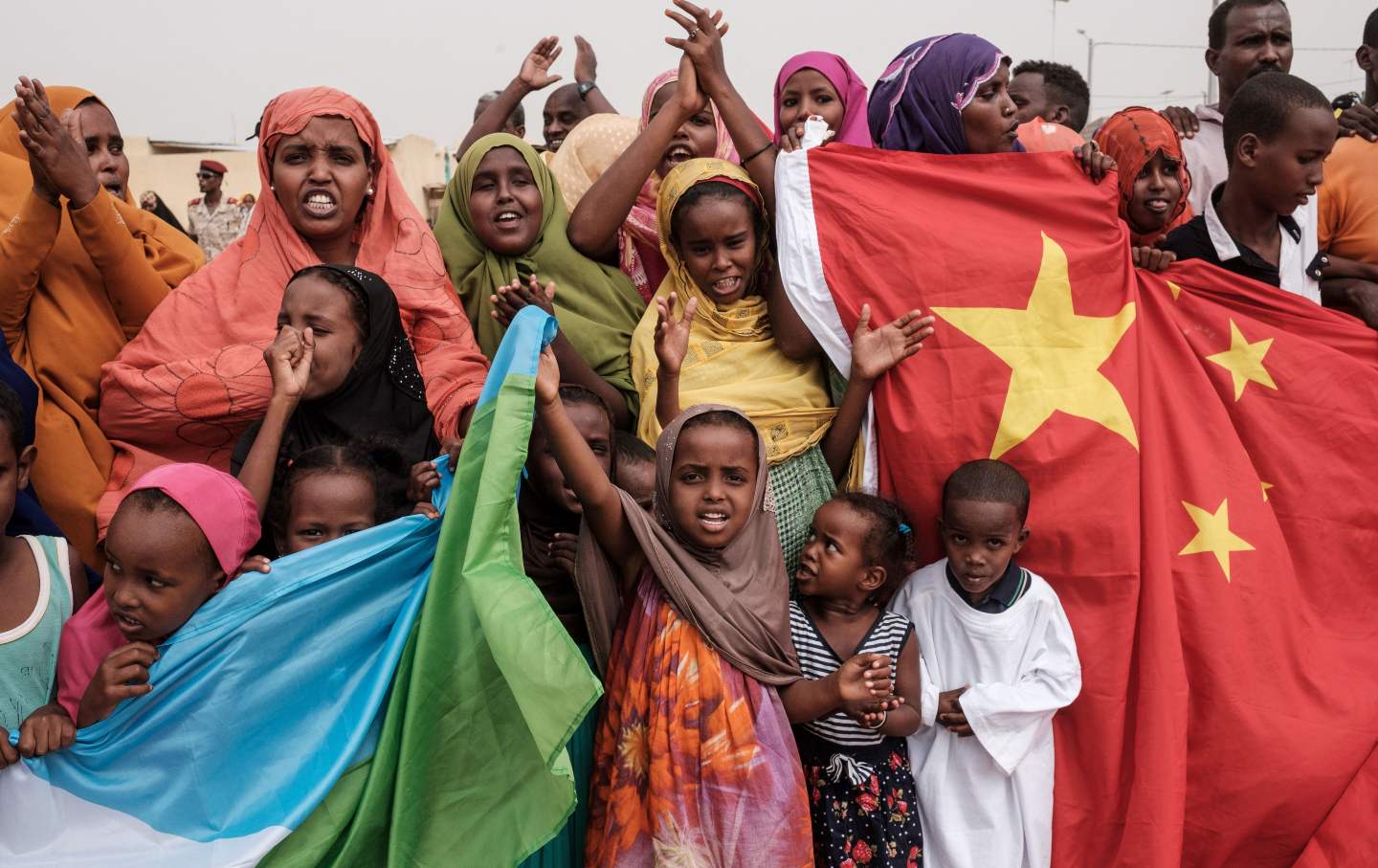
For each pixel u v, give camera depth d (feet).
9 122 13.91
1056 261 11.43
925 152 12.89
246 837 8.43
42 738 8.41
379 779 8.86
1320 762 10.58
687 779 9.38
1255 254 12.92
